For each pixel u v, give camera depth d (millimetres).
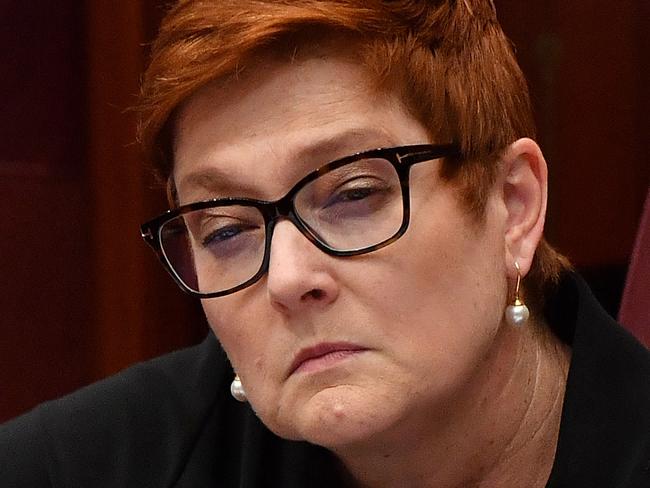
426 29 3482
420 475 3969
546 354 4133
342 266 3328
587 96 8242
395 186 3371
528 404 4000
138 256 8094
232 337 3580
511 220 3773
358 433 3367
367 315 3348
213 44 3361
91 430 4562
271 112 3373
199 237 3645
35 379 8227
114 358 8195
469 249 3512
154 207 8086
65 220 8258
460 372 3514
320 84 3367
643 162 8203
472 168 3516
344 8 3328
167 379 4688
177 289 8266
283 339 3422
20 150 8062
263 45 3324
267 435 4336
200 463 4363
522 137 3818
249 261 3529
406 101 3439
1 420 8141
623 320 4824
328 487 4223
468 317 3504
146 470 4395
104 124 8070
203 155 3484
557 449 3840
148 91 3607
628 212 8234
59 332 8297
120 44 7922
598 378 3879
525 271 3758
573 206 8297
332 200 3365
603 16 8148
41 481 4445
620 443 3742
